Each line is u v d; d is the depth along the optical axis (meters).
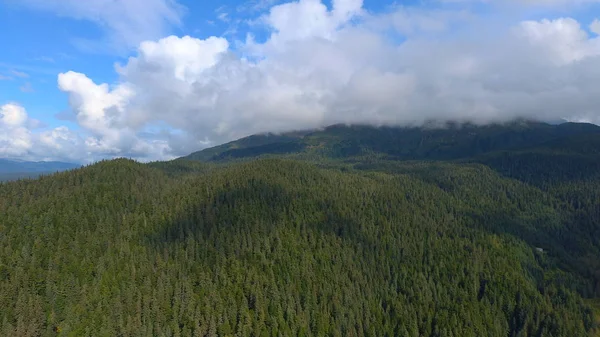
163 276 158.00
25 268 149.25
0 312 129.38
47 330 127.69
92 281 152.38
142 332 132.75
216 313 147.25
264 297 160.88
